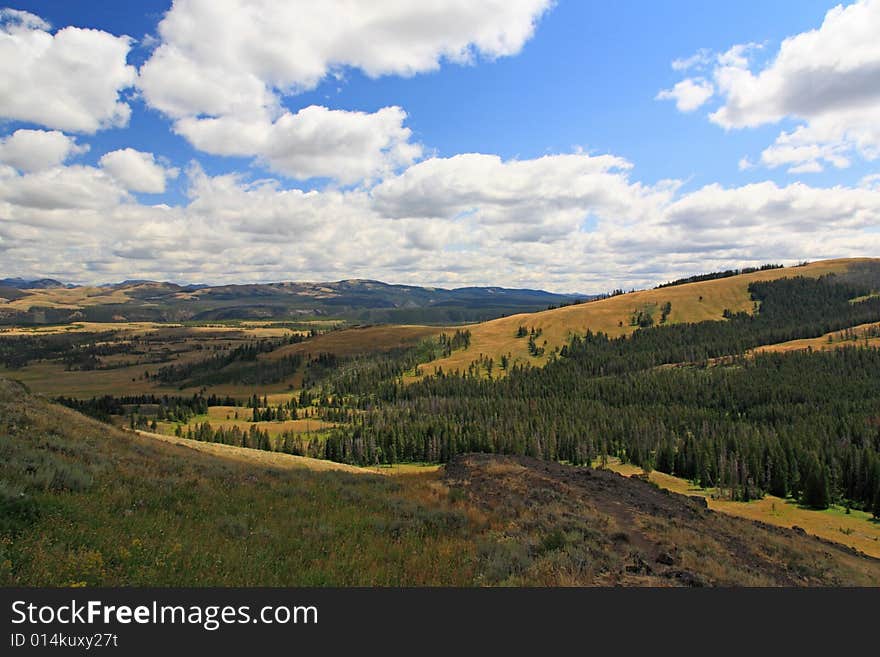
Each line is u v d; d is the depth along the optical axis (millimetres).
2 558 9391
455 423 188375
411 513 19938
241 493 19594
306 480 26094
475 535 17797
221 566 11586
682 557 18484
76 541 11102
